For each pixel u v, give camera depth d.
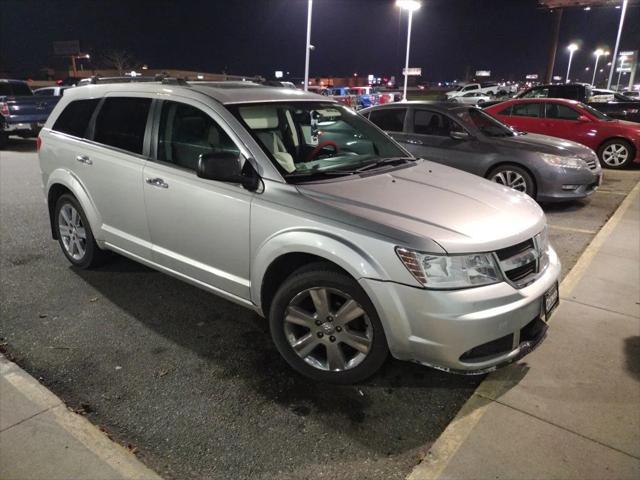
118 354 3.62
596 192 8.98
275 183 3.29
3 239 5.99
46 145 4.96
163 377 3.36
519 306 2.88
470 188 3.62
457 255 2.79
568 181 7.25
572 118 11.46
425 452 2.72
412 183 3.57
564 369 3.42
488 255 2.87
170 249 3.94
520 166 7.41
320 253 2.99
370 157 4.09
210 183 3.54
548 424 2.89
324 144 4.04
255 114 3.69
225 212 3.45
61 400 3.02
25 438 2.70
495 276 2.89
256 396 3.17
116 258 5.35
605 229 6.48
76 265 5.07
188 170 3.71
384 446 2.77
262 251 3.27
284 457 2.68
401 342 2.89
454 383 3.33
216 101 3.67
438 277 2.77
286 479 2.54
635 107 15.52
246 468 2.60
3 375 3.23
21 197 8.12
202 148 3.66
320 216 3.04
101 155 4.33
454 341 2.77
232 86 4.13
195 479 2.53
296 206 3.14
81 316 4.14
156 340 3.81
